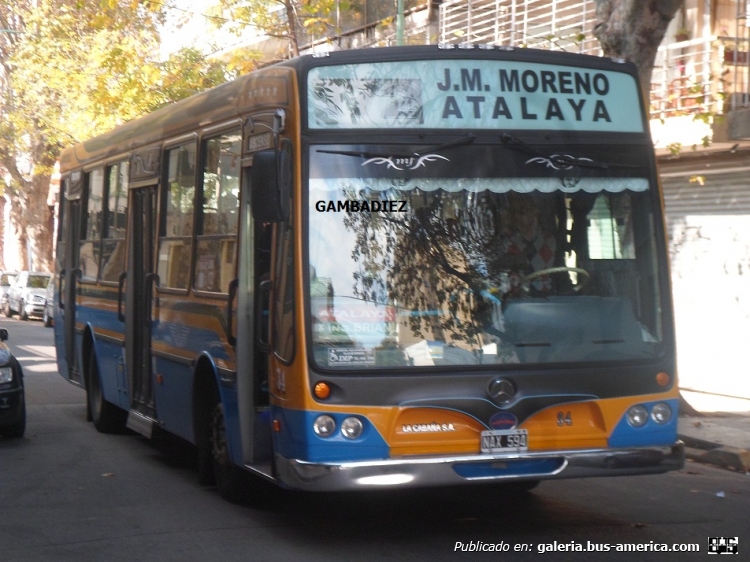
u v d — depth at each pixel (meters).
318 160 6.82
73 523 7.86
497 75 7.19
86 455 10.98
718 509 8.45
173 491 9.05
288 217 6.85
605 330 7.11
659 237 7.34
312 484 6.55
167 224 9.77
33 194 46.41
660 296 7.30
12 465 10.36
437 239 6.90
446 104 7.07
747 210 14.96
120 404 11.33
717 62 14.05
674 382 7.25
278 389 6.92
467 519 7.94
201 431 8.95
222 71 23.83
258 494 8.41
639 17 12.38
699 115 12.89
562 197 7.16
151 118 10.52
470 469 6.70
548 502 8.62
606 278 7.18
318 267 6.73
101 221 12.20
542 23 18.67
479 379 6.78
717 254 15.51
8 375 11.90
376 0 24.09
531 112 7.21
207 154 8.74
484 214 7.00
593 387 6.98
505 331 6.90
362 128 6.92
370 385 6.64
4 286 43.69
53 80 28.09
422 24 22.75
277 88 7.21
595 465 6.93
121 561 6.79
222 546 7.14
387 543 7.20
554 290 7.04
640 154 7.41
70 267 13.97
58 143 37.91
